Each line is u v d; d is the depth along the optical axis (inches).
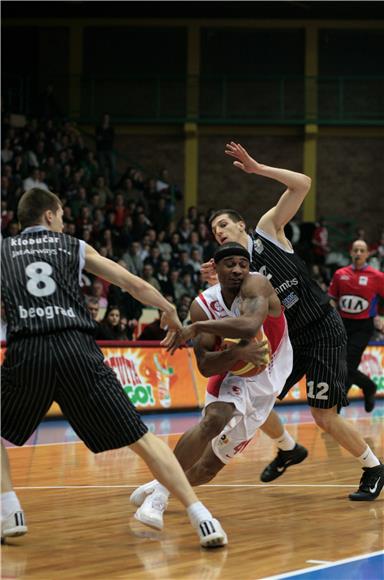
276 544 199.5
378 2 1170.0
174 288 747.4
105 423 193.0
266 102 1185.4
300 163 1181.7
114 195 949.8
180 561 184.1
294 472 313.6
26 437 198.4
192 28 1190.9
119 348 542.3
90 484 286.8
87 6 1177.4
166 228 901.8
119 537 207.9
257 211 1184.8
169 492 211.8
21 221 208.1
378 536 208.2
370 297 482.6
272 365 229.9
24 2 1169.4
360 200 1189.1
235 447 228.5
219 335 205.6
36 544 200.2
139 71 1190.9
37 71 1178.0
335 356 256.7
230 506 247.1
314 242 997.8
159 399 561.0
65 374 191.2
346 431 255.8
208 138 1184.2
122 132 1166.3
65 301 196.1
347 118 1184.2
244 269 214.5
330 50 1198.3
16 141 876.0
